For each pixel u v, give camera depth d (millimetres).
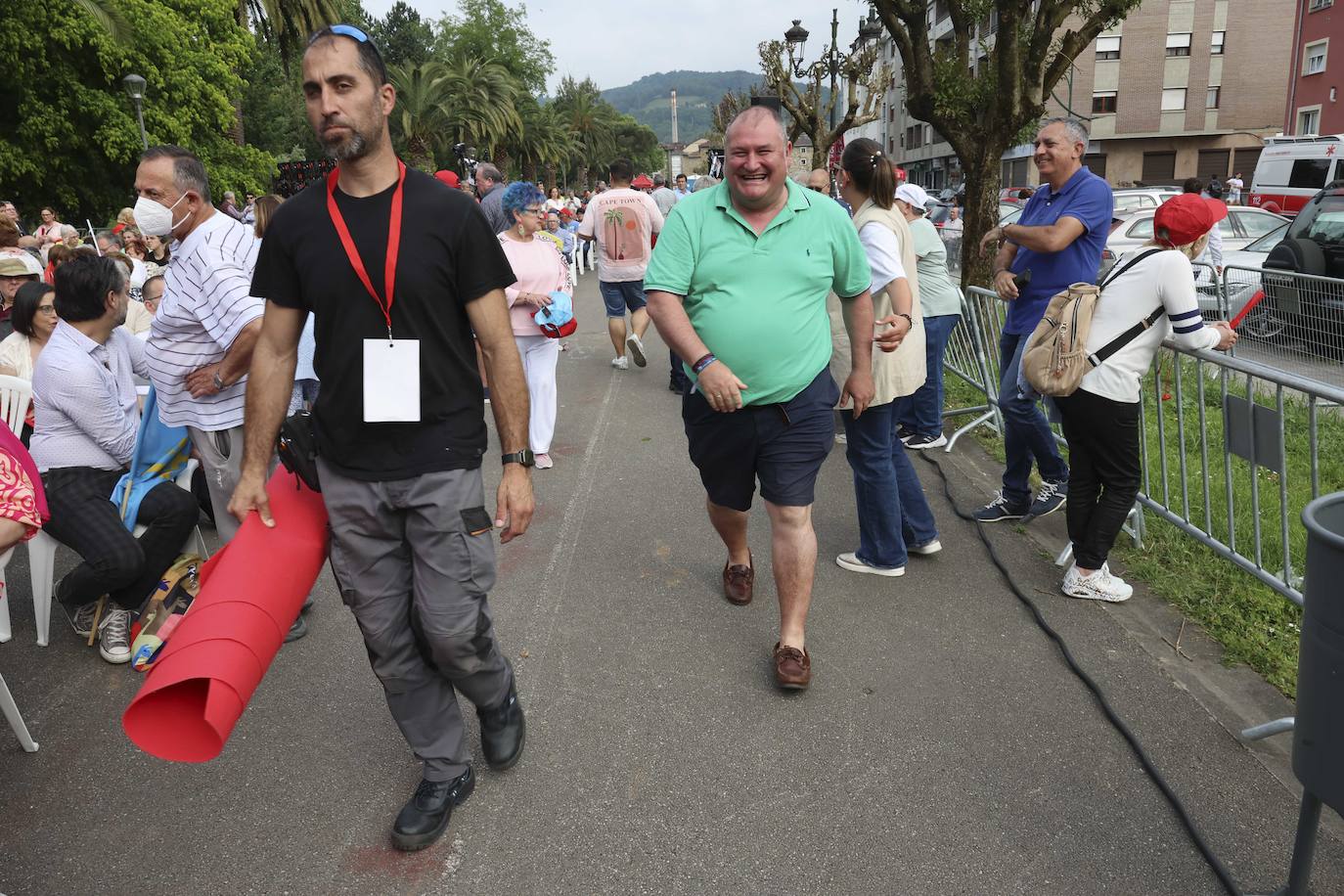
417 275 2262
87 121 25875
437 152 54375
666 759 2988
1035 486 5406
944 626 3836
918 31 10148
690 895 2422
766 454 3254
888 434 4098
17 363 4598
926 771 2904
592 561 4559
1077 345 3678
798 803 2766
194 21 28672
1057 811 2715
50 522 3666
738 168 2947
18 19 23344
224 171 29172
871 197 3961
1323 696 1941
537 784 2875
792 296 3105
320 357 2355
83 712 3387
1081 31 9648
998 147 9773
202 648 2057
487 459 6352
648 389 8391
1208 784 2824
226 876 2537
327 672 3584
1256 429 3596
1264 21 42906
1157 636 3725
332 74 2135
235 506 2387
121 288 3859
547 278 5832
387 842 2656
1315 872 2463
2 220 6680
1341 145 18047
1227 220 12430
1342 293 6266
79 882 2525
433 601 2449
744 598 4059
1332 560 1879
